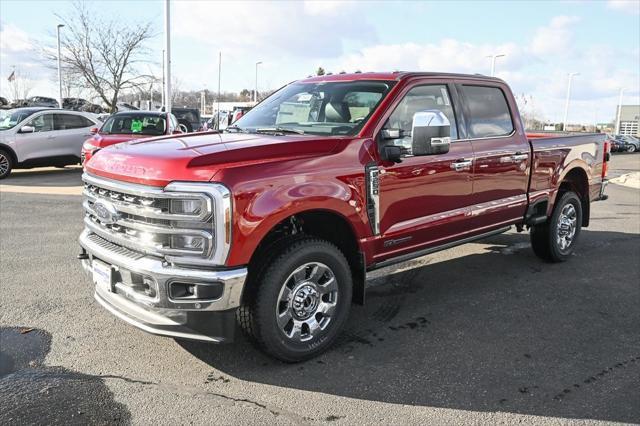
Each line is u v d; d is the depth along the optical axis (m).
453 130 5.16
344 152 4.14
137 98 40.22
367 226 4.30
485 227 5.55
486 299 5.47
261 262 3.76
